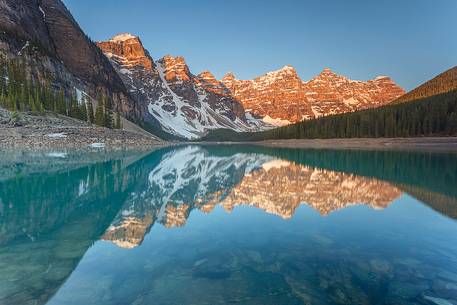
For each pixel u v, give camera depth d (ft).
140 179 105.81
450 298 27.09
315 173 123.85
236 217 55.31
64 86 394.93
